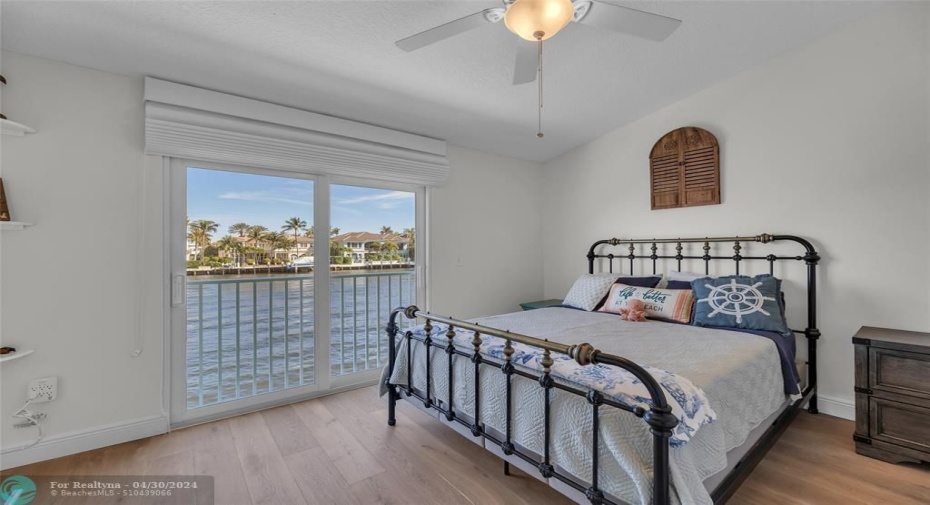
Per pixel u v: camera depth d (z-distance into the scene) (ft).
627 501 3.95
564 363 5.05
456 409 6.34
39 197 6.28
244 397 8.37
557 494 5.53
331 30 6.23
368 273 10.13
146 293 7.20
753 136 8.95
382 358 10.41
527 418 5.06
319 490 5.65
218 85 7.54
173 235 7.55
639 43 7.45
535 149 12.45
